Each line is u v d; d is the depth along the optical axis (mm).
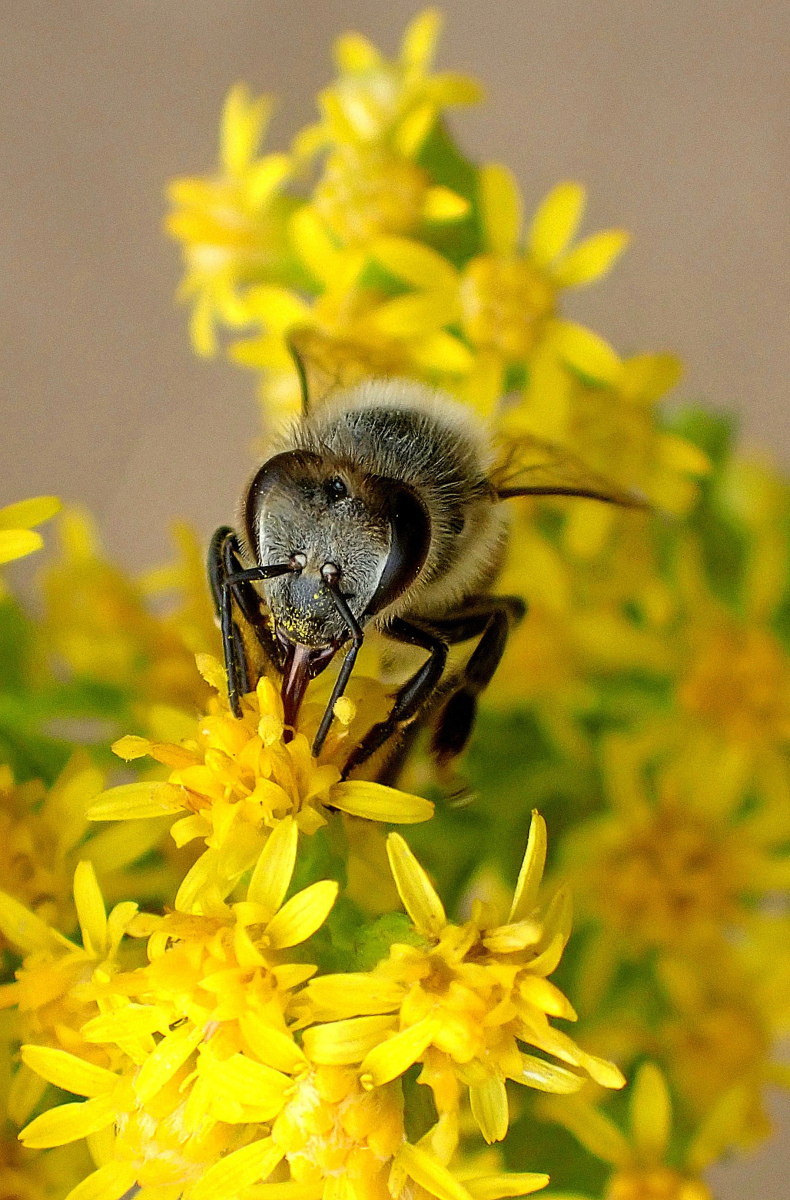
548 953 86
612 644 103
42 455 199
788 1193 166
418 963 86
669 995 100
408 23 199
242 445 196
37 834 90
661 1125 95
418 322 99
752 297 191
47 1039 88
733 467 106
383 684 90
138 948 88
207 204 105
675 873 100
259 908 86
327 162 102
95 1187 86
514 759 101
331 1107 85
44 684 99
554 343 100
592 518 101
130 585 104
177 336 201
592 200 196
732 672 102
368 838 89
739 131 196
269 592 86
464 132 199
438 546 91
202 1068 85
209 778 87
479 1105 86
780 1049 102
